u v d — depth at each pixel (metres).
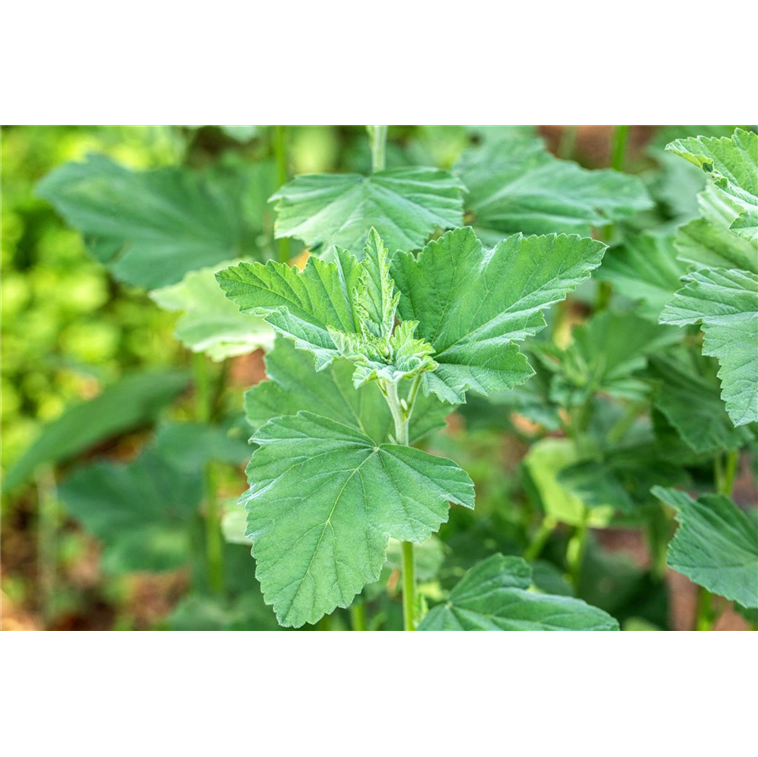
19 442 1.54
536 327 0.62
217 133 1.27
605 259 0.76
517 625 0.67
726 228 0.69
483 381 0.62
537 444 0.90
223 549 1.06
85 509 1.10
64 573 1.50
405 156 1.13
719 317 0.63
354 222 0.69
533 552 0.90
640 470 0.81
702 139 0.63
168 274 0.87
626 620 0.94
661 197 0.93
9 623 1.42
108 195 0.89
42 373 1.61
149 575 1.52
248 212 0.90
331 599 0.62
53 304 1.62
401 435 0.66
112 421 1.18
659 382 0.75
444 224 0.68
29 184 1.65
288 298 0.63
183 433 0.95
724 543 0.68
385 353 0.63
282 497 0.62
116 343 1.66
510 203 0.76
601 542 1.45
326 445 0.64
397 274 0.65
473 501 0.62
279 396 0.68
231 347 0.77
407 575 0.69
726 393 0.61
